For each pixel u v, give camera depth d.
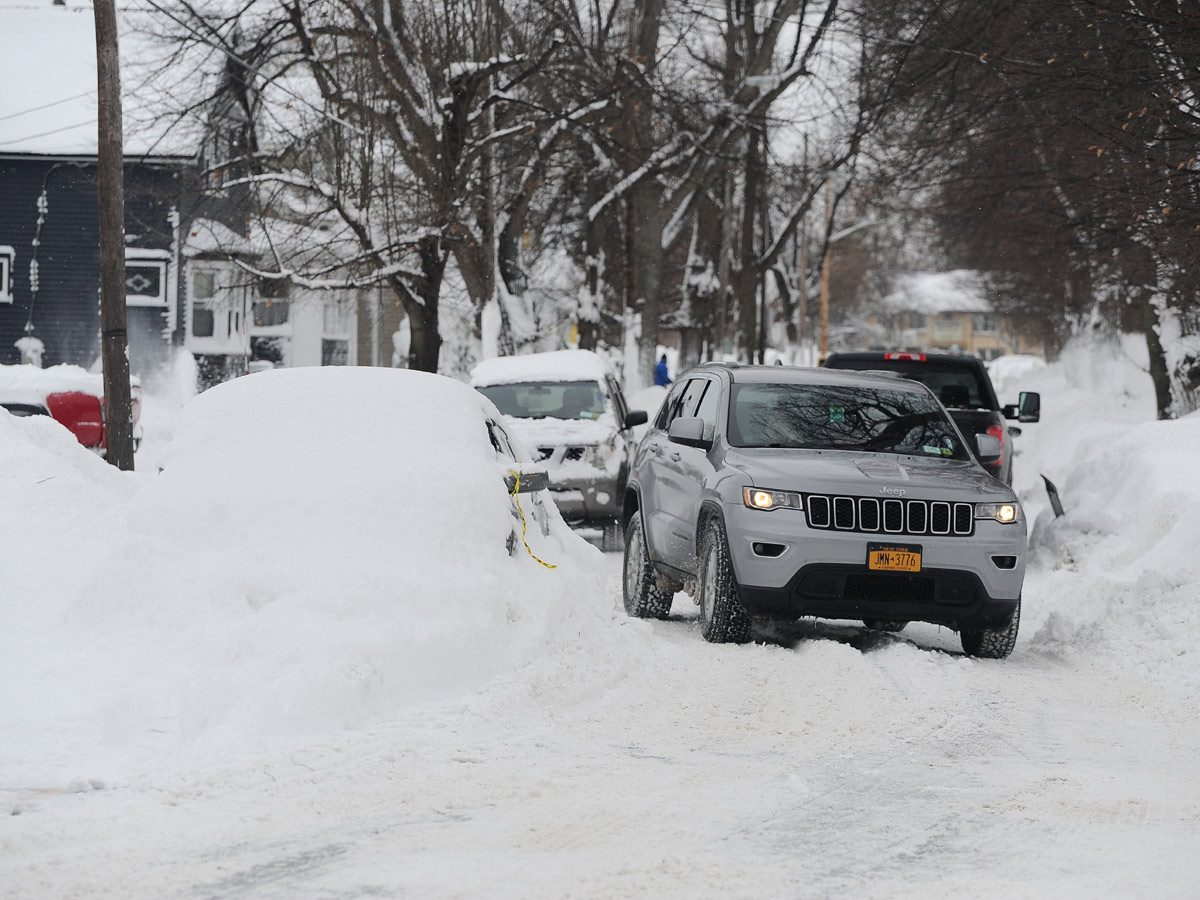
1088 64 60.19
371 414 28.80
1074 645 32.28
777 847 15.57
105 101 51.94
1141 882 14.57
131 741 19.67
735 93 113.81
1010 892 14.03
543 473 29.72
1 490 30.30
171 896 13.48
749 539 28.61
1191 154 57.84
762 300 180.00
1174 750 21.75
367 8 94.25
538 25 100.00
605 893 13.62
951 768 19.83
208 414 28.66
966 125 75.56
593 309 116.38
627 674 26.00
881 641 31.22
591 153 114.69
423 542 25.86
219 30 97.19
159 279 120.56
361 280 94.06
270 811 16.67
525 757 19.66
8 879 13.90
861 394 33.31
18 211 122.75
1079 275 97.31
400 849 15.17
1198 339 75.56
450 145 93.50
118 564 24.30
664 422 37.84
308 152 94.12
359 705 21.58
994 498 29.30
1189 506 40.47
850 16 95.69
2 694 20.83
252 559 24.61
